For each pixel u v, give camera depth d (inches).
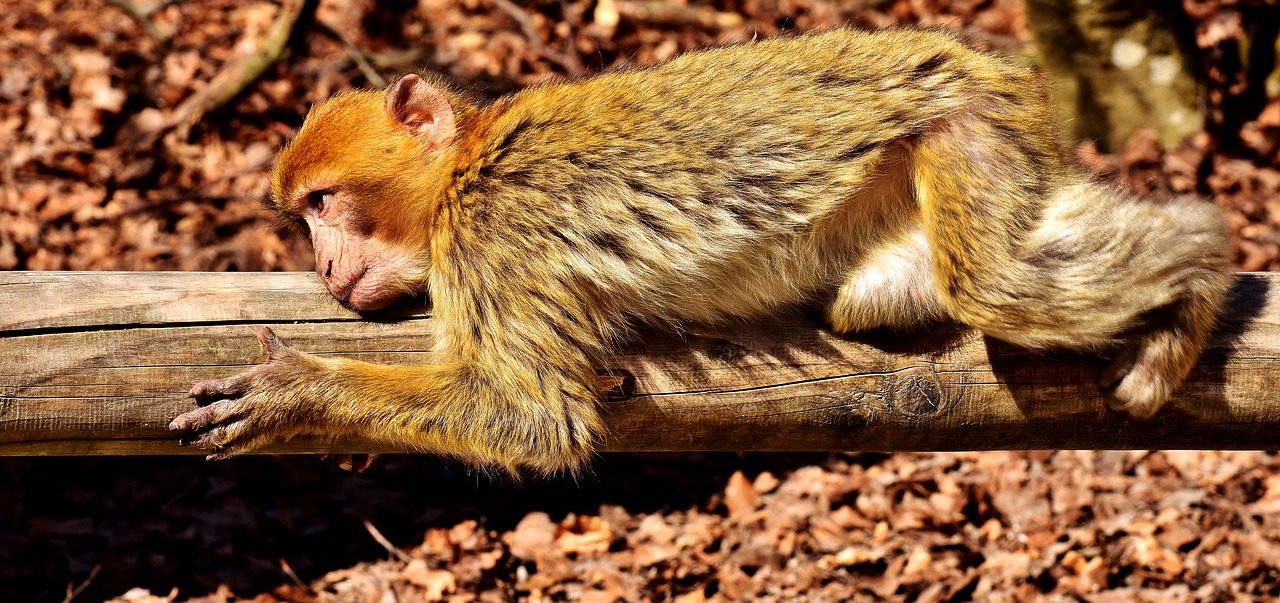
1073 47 589.3
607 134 236.7
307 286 237.5
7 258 496.7
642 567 417.7
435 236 241.0
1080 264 226.7
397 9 689.6
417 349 236.5
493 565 416.2
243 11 670.5
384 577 411.2
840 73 239.3
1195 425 240.5
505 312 230.8
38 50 609.6
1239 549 407.2
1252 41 611.5
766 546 422.6
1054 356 235.8
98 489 441.7
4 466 443.8
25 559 409.1
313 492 451.5
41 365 213.3
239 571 410.6
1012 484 445.4
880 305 238.8
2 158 545.3
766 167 232.8
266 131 596.4
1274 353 237.0
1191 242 227.6
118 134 577.6
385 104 253.8
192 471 453.4
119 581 403.9
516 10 684.7
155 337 219.1
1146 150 579.2
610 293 233.6
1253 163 589.9
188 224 535.8
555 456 229.8
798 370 236.1
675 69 247.3
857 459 468.4
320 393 221.5
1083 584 397.4
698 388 233.9
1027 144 235.3
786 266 238.8
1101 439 242.8
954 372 237.0
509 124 242.5
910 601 398.9
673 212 232.2
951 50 243.3
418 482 460.8
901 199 244.4
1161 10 584.7
